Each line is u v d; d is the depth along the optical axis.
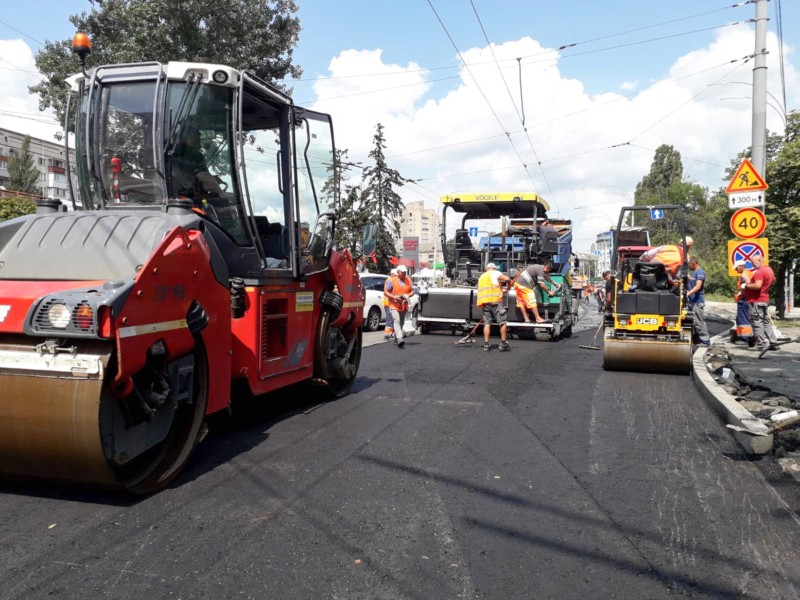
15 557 3.57
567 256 18.20
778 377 9.35
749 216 12.12
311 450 5.73
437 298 16.55
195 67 5.68
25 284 4.51
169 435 4.96
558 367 10.98
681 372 9.98
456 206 17.64
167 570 3.43
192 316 4.83
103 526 4.00
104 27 19.03
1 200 21.38
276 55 21.53
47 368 4.07
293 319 6.86
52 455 4.16
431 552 3.69
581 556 3.65
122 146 5.77
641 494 4.66
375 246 8.19
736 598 3.20
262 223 6.71
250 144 6.76
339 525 4.05
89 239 4.86
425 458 5.50
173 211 5.12
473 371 10.42
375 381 9.39
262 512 4.26
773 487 4.82
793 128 28.66
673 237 48.47
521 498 4.56
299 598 3.17
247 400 7.84
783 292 27.80
